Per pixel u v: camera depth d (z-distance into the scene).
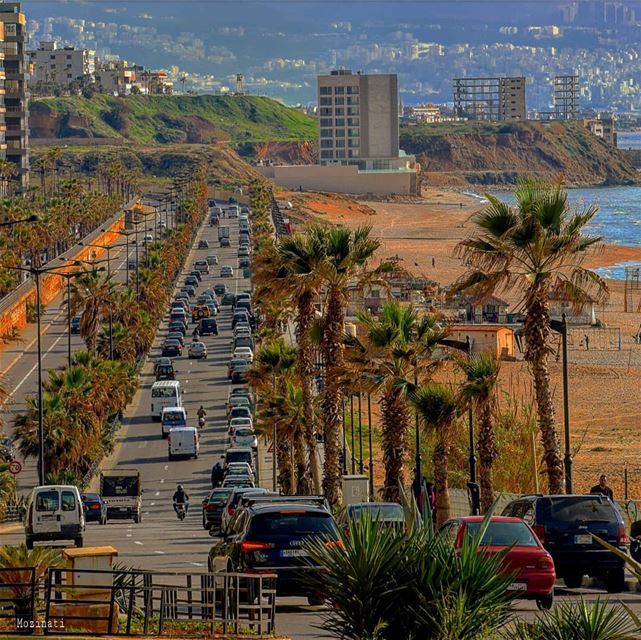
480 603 52.97
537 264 124.44
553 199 123.19
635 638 50.50
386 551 54.19
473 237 127.50
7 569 59.69
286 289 168.62
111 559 63.69
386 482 153.88
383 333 155.25
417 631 53.25
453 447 183.62
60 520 135.75
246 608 67.12
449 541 55.34
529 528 80.31
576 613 52.22
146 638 58.47
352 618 53.78
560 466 124.00
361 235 166.38
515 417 182.00
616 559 90.12
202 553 130.38
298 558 74.25
